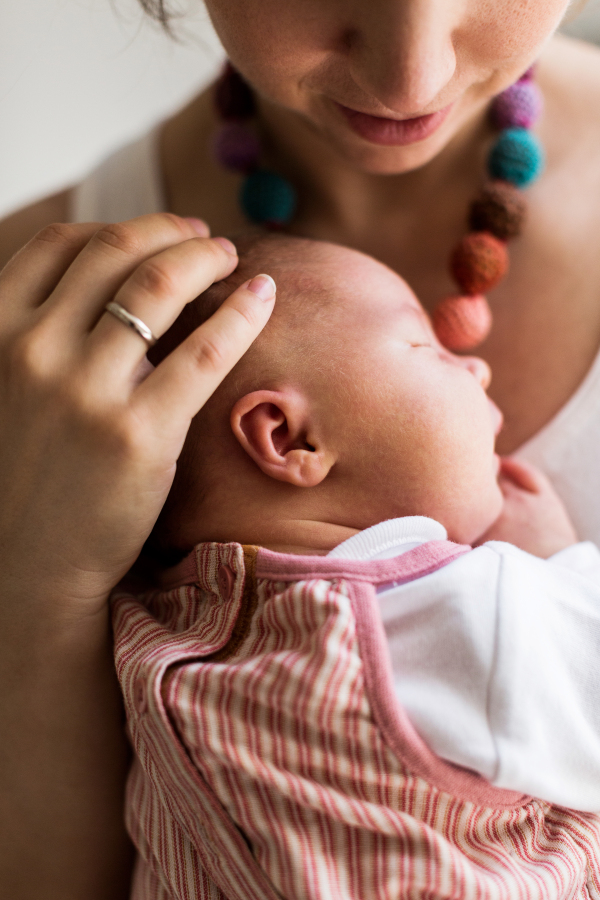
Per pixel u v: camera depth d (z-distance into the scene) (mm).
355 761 684
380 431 830
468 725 668
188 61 1914
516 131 1062
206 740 699
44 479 721
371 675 683
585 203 1088
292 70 802
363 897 668
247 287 772
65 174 2102
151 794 820
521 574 731
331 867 676
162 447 711
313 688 676
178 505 873
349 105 817
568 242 1080
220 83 1168
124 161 1321
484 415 892
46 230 807
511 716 666
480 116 1067
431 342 939
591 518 1053
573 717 685
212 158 1228
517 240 1093
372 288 898
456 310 1024
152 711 707
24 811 884
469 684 682
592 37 1451
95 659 843
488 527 1001
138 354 717
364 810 677
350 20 715
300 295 883
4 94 1657
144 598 938
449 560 761
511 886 679
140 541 775
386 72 707
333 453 832
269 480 835
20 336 725
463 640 691
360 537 784
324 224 1179
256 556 766
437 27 691
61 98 1986
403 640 717
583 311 1067
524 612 704
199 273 744
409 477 834
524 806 747
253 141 1153
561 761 672
